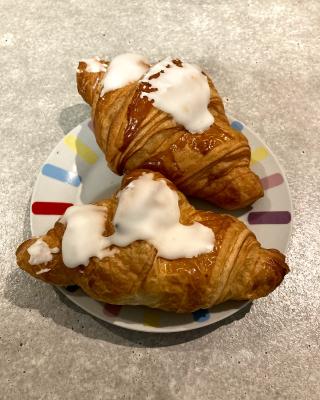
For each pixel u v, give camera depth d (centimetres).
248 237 20
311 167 26
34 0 33
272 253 20
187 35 31
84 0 33
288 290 22
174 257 19
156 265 18
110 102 22
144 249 18
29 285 23
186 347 21
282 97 28
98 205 21
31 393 20
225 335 21
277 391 20
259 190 22
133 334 21
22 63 30
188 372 21
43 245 20
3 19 32
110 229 19
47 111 28
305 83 29
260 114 28
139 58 23
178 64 22
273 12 32
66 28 32
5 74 30
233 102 28
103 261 19
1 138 27
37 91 29
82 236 19
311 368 21
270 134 27
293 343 21
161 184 19
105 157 23
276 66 30
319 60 30
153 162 21
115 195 21
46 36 31
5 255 24
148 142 21
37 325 22
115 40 31
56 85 29
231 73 30
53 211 23
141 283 18
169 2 32
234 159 21
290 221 22
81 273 19
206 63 30
